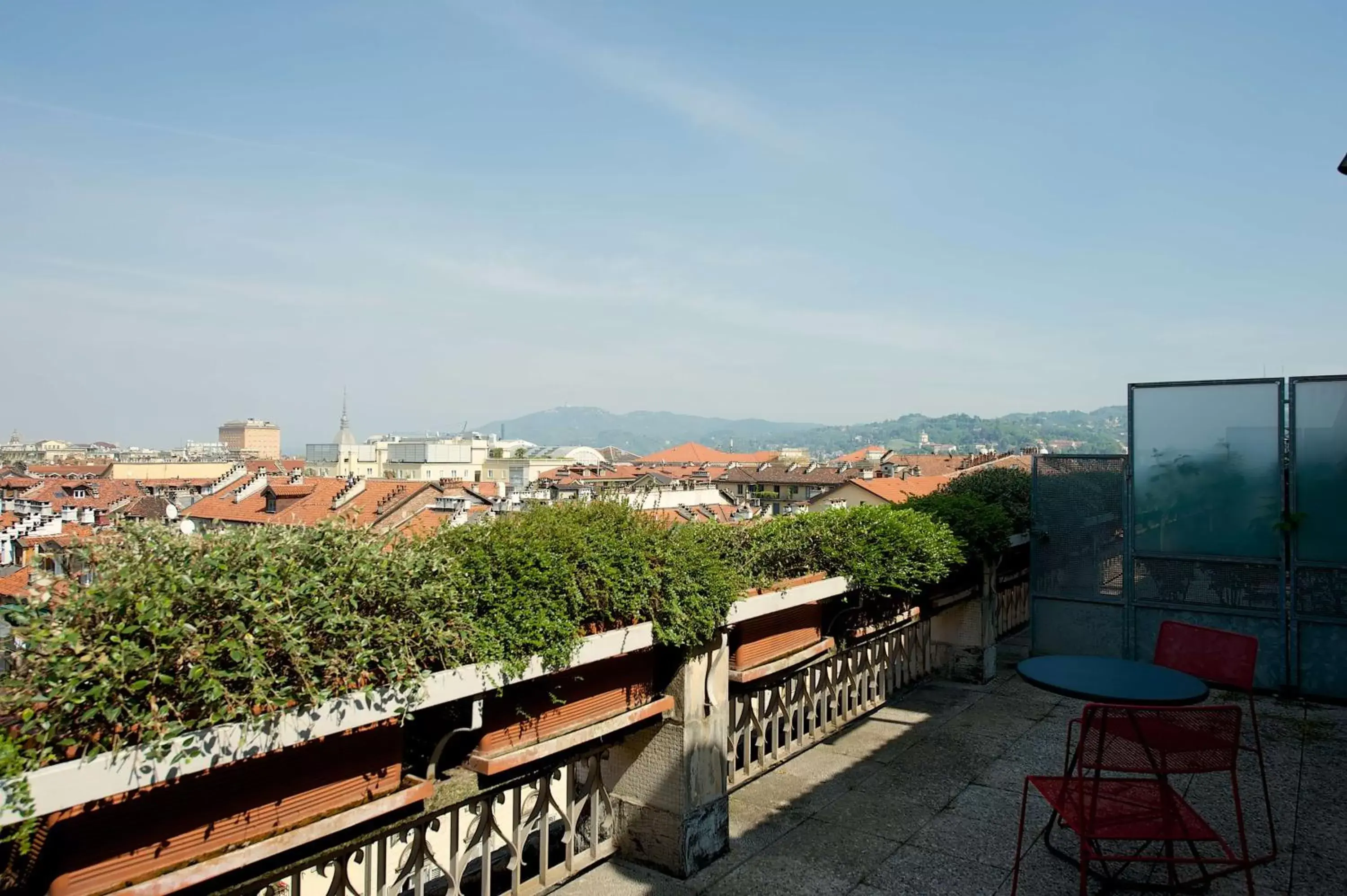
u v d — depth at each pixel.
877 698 6.96
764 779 5.45
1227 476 7.52
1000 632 9.61
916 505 7.82
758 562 5.79
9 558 23.22
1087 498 8.28
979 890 4.05
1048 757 5.82
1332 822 4.72
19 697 2.06
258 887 2.65
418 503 34.66
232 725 2.31
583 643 3.49
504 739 3.43
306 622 2.56
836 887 4.09
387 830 3.07
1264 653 7.32
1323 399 7.08
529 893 3.96
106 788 2.07
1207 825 3.72
